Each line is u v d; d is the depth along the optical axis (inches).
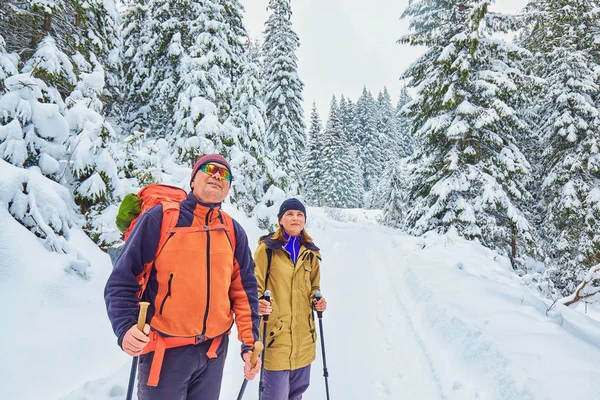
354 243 550.0
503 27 486.0
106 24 422.0
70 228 221.5
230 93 496.7
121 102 682.2
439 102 527.8
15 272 159.8
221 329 65.5
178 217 65.1
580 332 182.7
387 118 2476.6
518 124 488.4
